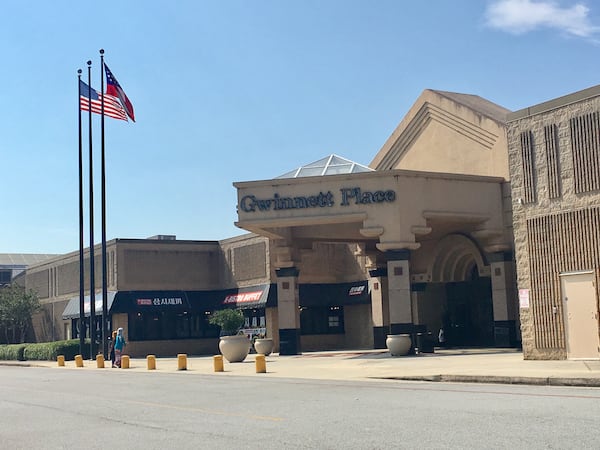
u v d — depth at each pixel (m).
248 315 50.53
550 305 25.66
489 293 40.91
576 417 11.65
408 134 44.56
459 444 9.60
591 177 24.77
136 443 10.98
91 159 43.69
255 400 16.61
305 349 48.75
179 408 15.54
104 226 42.50
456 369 22.75
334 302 49.81
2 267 93.62
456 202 36.12
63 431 12.77
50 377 29.12
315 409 14.24
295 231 41.56
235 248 52.16
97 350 47.25
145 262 51.75
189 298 52.59
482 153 39.59
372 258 44.19
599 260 24.38
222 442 10.66
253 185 36.81
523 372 20.00
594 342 24.41
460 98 42.34
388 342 33.62
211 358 44.50
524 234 26.66
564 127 25.67
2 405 17.84
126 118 44.06
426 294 43.06
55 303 61.94
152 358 32.97
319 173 39.28
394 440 10.13
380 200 34.91
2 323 63.44
